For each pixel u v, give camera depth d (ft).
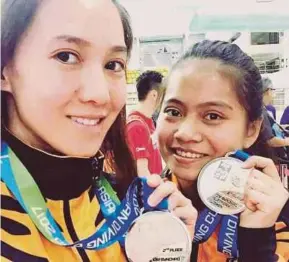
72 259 2.16
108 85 2.20
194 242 2.47
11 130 2.11
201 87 2.40
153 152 2.41
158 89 2.39
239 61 2.41
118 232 2.28
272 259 2.47
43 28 2.08
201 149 2.43
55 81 2.09
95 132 2.20
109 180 2.35
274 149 2.46
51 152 2.16
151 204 2.35
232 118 2.43
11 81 2.08
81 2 2.12
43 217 2.08
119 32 2.24
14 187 2.08
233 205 2.47
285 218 2.48
